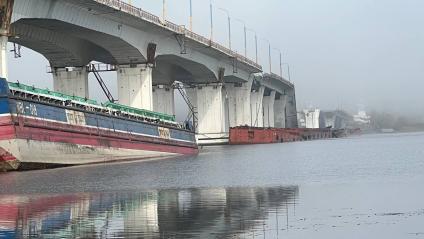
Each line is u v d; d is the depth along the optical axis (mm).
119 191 31031
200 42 109500
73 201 26047
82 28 74625
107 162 66500
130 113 75250
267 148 109062
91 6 71250
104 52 95000
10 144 49250
